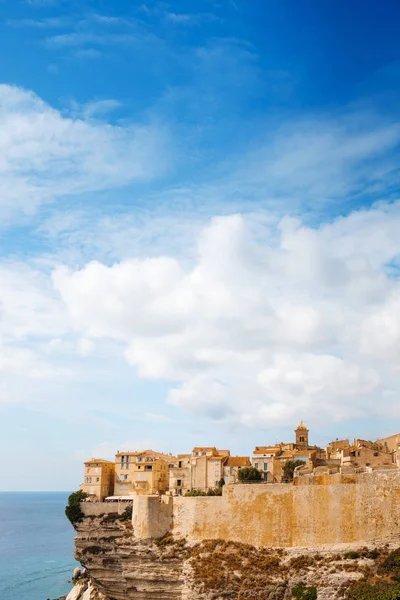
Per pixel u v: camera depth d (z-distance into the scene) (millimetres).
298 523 117688
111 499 159750
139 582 125750
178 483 163875
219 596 112875
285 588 110000
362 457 143875
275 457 160750
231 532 121562
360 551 112000
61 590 187750
